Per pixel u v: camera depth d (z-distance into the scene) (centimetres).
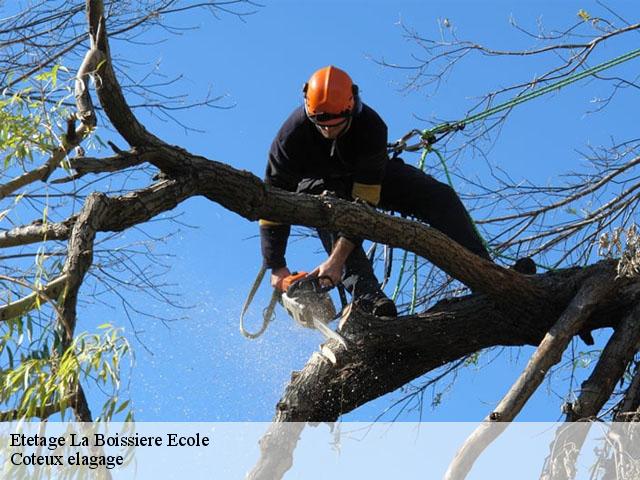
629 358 946
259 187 811
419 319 969
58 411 607
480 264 930
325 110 874
